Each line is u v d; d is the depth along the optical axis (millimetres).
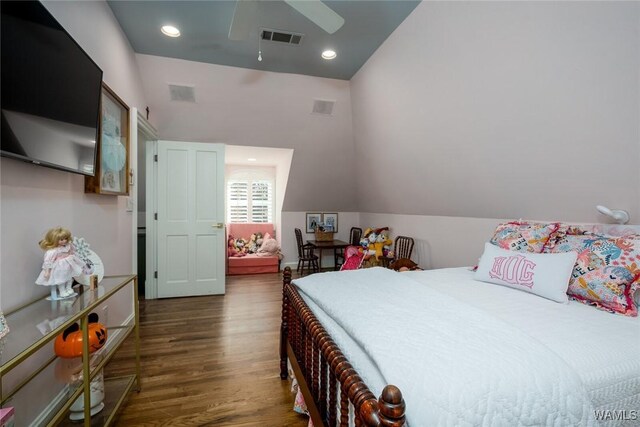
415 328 1110
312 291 1661
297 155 4555
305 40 2738
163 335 2744
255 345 2562
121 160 2494
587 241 1646
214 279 4039
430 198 3371
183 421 1648
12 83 1140
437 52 2238
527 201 2299
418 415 749
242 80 3467
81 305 1397
